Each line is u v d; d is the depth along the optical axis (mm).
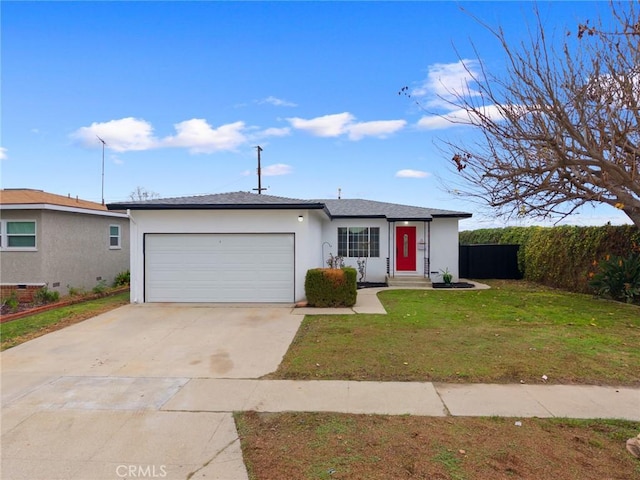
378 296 13047
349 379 5414
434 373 5570
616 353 6367
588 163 4918
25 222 13352
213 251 11672
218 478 3168
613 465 3271
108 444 3742
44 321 9289
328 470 3225
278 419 4223
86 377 5656
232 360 6367
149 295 11695
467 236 25266
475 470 3201
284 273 11625
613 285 11938
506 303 11508
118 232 17438
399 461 3346
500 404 4535
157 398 4855
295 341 7418
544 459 3363
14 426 4141
